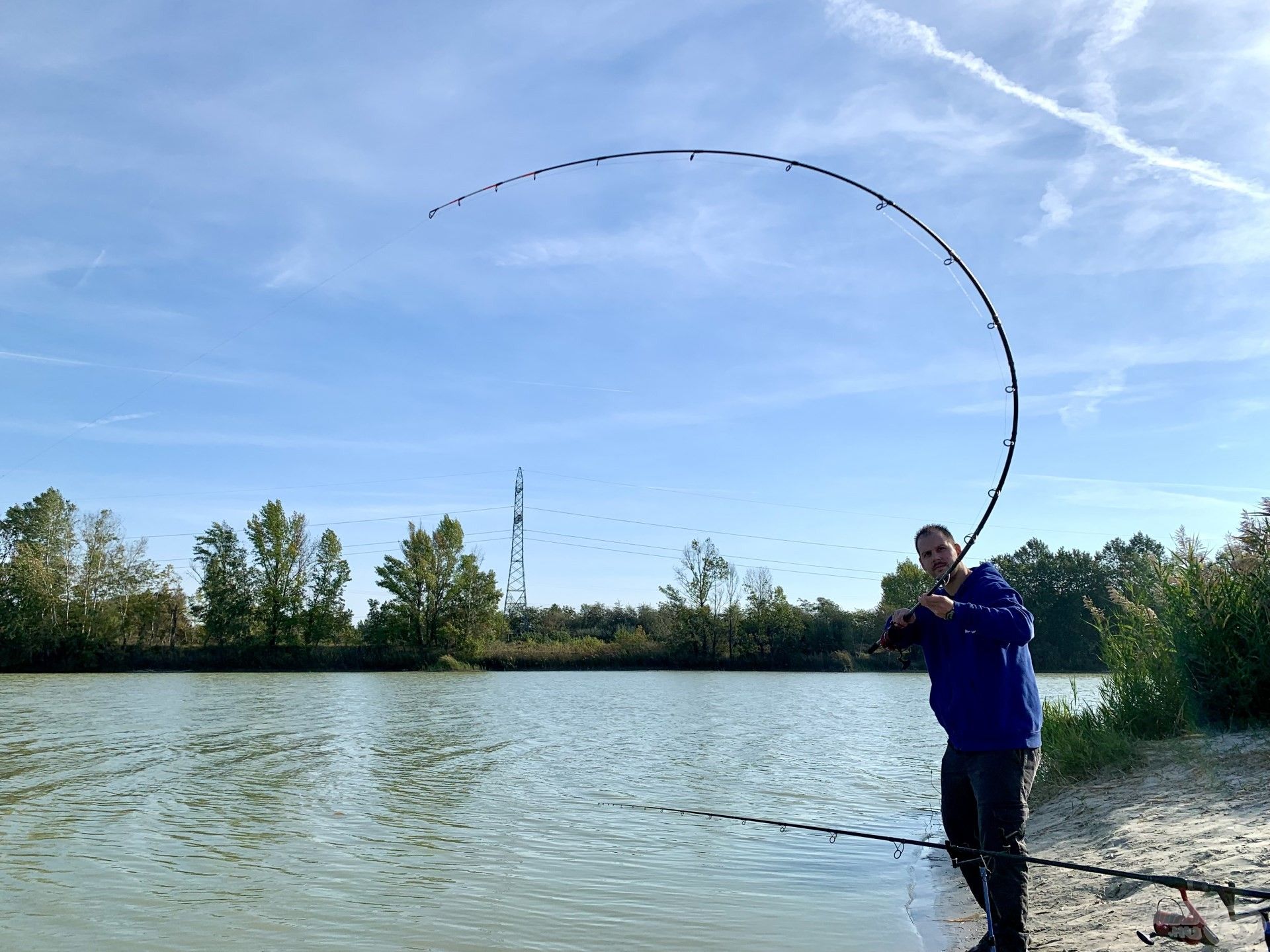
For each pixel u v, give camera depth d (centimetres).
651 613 8044
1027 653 447
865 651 496
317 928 586
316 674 5769
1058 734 941
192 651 6241
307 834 881
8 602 5869
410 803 1061
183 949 544
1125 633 1045
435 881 706
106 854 795
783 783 1221
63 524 6125
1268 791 665
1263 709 876
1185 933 323
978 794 433
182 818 959
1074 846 677
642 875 730
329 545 6650
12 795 1102
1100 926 485
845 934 573
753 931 581
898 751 1612
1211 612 905
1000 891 417
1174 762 820
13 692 3459
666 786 1189
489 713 2511
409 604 6650
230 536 6456
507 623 7175
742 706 2908
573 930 582
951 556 480
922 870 751
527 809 1025
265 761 1429
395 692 3606
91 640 5956
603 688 4197
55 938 564
